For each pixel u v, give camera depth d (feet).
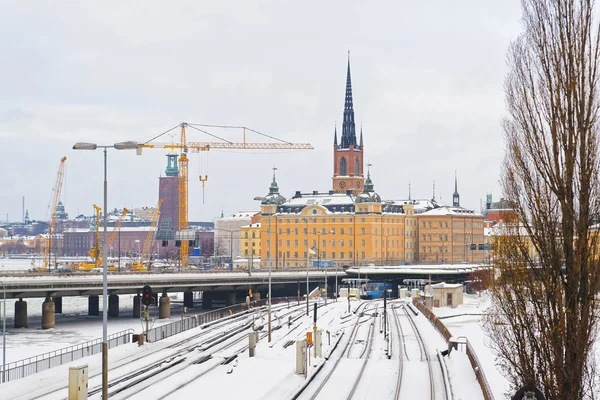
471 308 577.43
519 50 140.67
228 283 637.30
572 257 131.95
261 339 344.69
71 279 504.84
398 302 628.28
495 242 172.45
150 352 308.40
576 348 131.03
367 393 211.61
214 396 212.84
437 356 282.15
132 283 550.77
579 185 132.16
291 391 215.72
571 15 134.21
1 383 238.27
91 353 315.37
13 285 472.85
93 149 180.55
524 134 139.33
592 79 132.67
